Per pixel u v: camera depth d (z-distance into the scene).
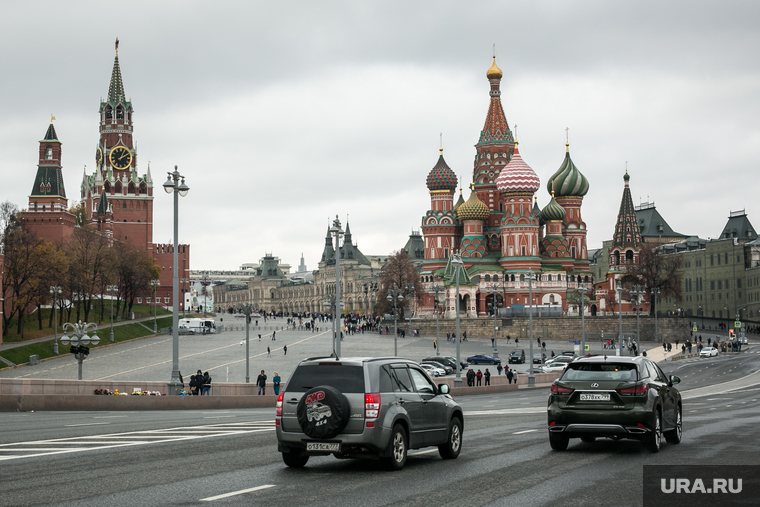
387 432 20.80
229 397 52.53
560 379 25.73
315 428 20.50
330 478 19.98
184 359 123.69
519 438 29.28
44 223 195.25
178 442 26.92
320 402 20.56
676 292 196.88
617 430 24.53
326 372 21.20
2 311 130.88
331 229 64.75
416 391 22.62
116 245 191.62
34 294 141.88
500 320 180.00
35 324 155.12
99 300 187.38
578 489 18.53
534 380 87.69
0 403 43.88
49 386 50.84
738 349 154.62
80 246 165.50
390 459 20.91
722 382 86.00
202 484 18.81
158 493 17.59
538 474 20.77
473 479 19.94
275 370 111.19
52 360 121.94
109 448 25.16
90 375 104.75
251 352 135.12
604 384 24.94
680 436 28.30
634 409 24.52
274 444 26.47
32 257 143.12
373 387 20.92
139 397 48.22
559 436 25.41
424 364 97.81
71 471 20.53
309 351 137.38
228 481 19.30
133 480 19.25
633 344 147.62
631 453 24.98
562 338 176.50
